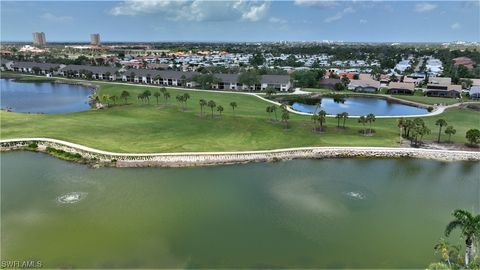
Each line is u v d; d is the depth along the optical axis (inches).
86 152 2778.1
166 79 6732.3
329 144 3083.2
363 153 2923.2
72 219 1876.2
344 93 6023.6
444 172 2618.1
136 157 2704.2
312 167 2677.2
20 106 5024.6
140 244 1657.2
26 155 2829.7
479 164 2765.7
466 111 4456.2
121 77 7347.4
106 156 2711.6
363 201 2119.8
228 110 4409.5
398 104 5393.7
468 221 1384.1
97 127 3476.9
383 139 3235.7
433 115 4227.4
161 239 1697.8
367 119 3472.0
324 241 1689.2
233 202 2080.5
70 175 2456.9
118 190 2233.0
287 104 5142.7
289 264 1515.7
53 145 2952.8
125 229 1784.0
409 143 3129.9
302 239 1704.0
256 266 1499.8
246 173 2534.5
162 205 2037.4
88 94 6097.4
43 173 2484.0
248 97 5442.9
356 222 1872.5
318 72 7096.5
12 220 1857.8
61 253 1590.8
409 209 2037.4
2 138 3051.2
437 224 1868.8
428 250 1628.9
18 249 1616.6
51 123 3590.1
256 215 1925.4
